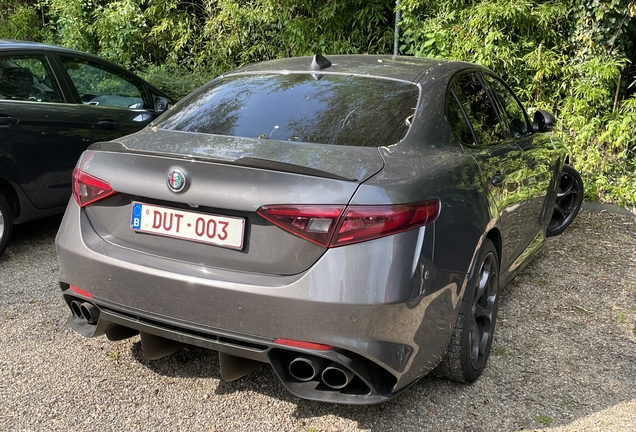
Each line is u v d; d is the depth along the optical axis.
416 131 2.65
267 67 3.35
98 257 2.47
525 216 3.61
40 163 4.42
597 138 6.88
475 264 2.65
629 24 7.08
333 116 2.71
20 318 3.42
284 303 2.15
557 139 4.70
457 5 7.37
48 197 4.54
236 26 9.74
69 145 4.61
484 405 2.71
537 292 4.11
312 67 3.16
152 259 2.41
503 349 3.27
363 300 2.12
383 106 2.76
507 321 3.63
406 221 2.19
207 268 2.31
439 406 2.69
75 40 10.45
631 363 3.15
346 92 2.88
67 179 4.65
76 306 2.72
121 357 3.03
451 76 3.15
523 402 2.75
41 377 2.82
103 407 2.61
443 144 2.73
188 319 2.32
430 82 2.97
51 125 4.47
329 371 2.33
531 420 2.61
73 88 4.78
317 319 2.14
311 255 2.17
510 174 3.20
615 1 6.72
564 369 3.07
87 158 2.61
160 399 2.68
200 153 2.34
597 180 6.49
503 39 7.12
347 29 9.01
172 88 8.74
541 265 4.65
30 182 4.38
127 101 5.30
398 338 2.21
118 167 2.47
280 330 2.18
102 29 10.18
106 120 4.91
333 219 2.13
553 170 4.18
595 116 7.11
